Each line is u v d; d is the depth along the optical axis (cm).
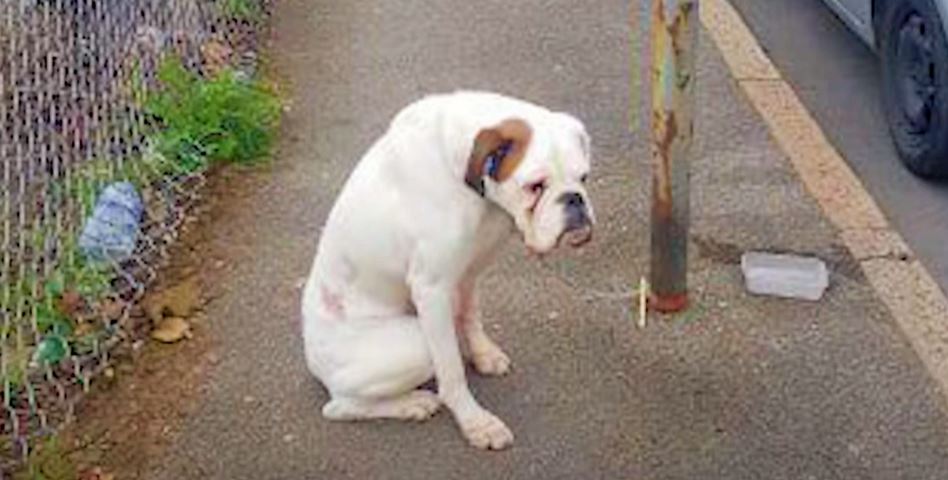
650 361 459
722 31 613
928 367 454
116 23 604
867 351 460
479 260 429
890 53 544
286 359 466
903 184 536
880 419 440
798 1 644
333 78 597
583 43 614
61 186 529
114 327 476
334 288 434
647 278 484
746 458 431
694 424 441
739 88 576
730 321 470
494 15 638
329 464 434
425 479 429
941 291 486
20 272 493
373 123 568
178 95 559
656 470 429
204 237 513
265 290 491
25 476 432
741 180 528
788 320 470
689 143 457
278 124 568
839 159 538
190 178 534
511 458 433
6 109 564
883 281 484
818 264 487
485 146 399
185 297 487
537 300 480
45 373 462
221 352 469
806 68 600
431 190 411
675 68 447
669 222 463
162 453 439
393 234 418
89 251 499
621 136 553
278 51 617
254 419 448
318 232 514
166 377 462
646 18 631
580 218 397
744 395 448
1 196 525
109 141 547
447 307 423
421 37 624
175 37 600
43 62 586
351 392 436
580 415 444
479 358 454
